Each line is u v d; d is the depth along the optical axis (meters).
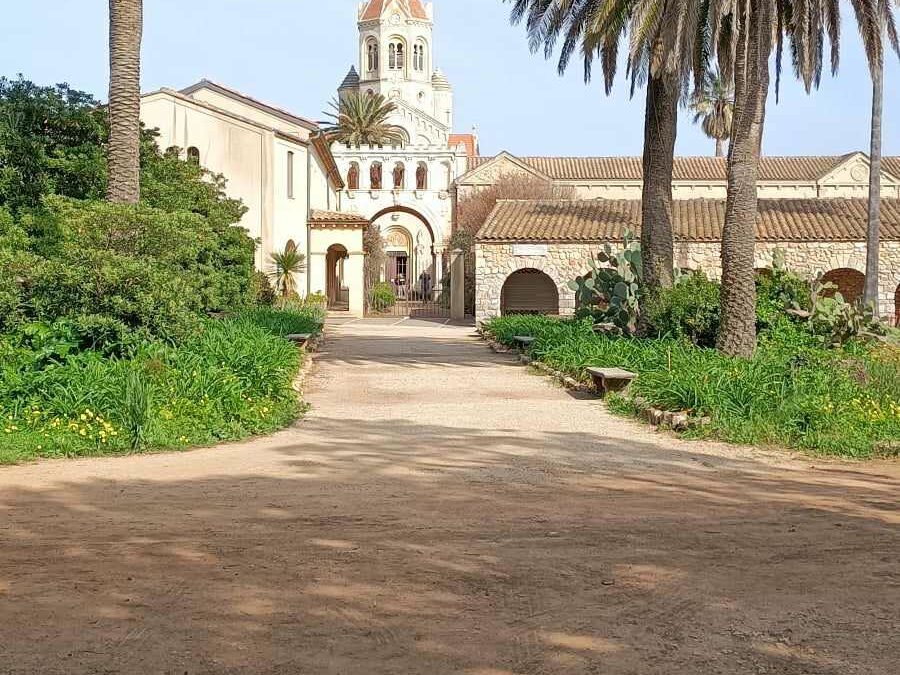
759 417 11.35
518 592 5.12
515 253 36.69
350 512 7.08
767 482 8.56
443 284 55.22
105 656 4.17
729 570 5.57
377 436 11.20
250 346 14.98
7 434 10.03
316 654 4.21
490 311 36.78
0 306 12.77
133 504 7.33
